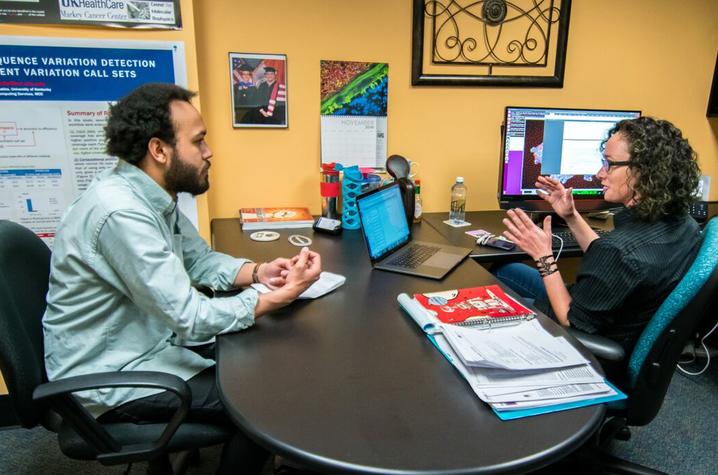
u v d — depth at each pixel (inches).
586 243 68.3
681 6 92.2
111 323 43.6
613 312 48.0
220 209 85.1
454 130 90.5
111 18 63.8
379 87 85.3
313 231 77.4
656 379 47.1
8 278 41.4
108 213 40.1
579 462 58.2
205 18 76.4
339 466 27.5
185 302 40.8
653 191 47.9
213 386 44.9
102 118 66.5
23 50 62.0
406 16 83.4
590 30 90.0
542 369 36.2
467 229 80.6
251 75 80.0
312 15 80.1
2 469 64.2
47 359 43.6
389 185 68.6
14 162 65.1
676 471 64.7
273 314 46.6
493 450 28.7
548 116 80.8
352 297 50.9
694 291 43.4
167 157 44.4
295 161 85.8
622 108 95.8
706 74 97.3
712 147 102.1
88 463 65.4
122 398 42.7
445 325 42.3
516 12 86.1
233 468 43.9
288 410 32.1
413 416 31.6
